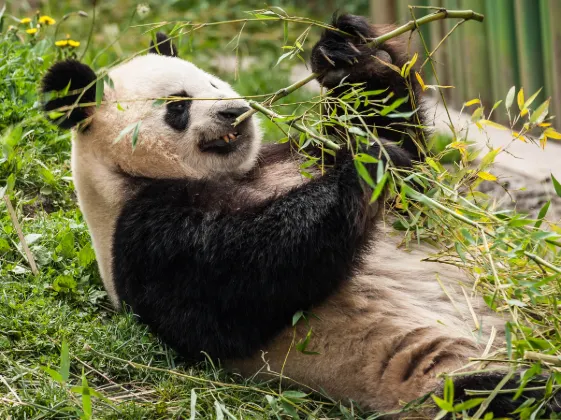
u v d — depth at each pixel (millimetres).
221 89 10391
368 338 9094
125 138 9719
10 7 22812
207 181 9641
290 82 21344
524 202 14586
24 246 10430
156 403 8539
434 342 8914
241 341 9078
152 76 10000
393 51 10750
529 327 8289
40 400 8383
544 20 16656
